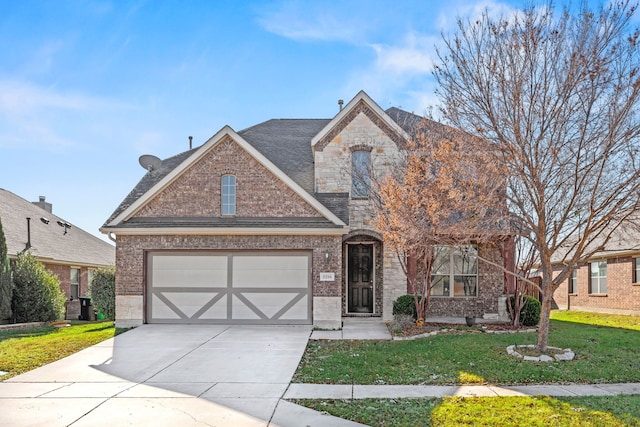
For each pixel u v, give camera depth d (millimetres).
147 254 15477
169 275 15445
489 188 10195
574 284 25312
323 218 15234
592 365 9562
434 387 8320
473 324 14961
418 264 16438
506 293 16094
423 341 12062
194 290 15367
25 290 18234
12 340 13414
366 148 16625
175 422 6676
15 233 22250
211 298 15336
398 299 15664
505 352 10562
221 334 13531
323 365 9930
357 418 6754
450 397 7652
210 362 10312
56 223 27797
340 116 16766
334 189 16641
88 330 15422
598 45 9352
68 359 10719
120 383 8742
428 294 14992
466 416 6707
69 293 24891
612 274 21812
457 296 16625
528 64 9734
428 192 11836
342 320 16141
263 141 20016
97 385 8617
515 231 11336
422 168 12477
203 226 14984
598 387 8297
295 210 15352
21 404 7527
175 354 11102
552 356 10109
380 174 15758
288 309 15195
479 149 10047
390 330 14258
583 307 24078
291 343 12250
